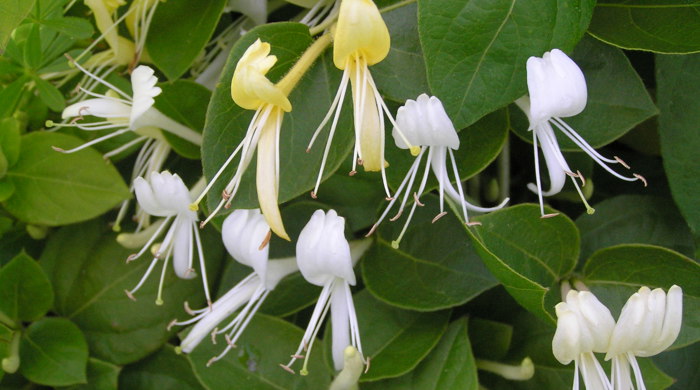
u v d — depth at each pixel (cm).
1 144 27
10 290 27
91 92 27
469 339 26
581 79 22
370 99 22
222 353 26
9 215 28
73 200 27
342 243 23
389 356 25
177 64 25
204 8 26
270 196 22
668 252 24
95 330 28
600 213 26
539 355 26
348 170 25
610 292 25
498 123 24
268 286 25
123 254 28
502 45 22
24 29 26
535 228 24
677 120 25
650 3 24
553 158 23
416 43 24
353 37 21
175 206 25
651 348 23
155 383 28
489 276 25
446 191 23
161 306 27
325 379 26
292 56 24
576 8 22
